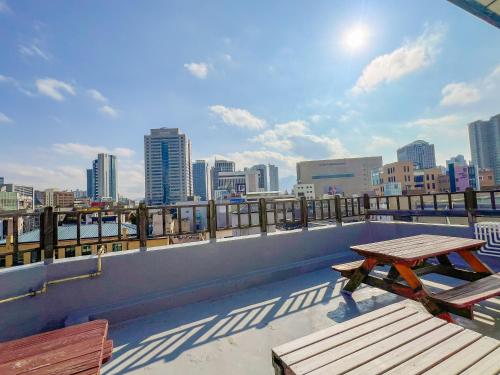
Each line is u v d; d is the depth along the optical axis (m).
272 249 5.07
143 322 3.43
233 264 4.59
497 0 5.30
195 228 4.37
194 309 3.78
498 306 3.36
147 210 3.99
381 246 3.73
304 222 5.64
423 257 3.04
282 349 1.59
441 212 5.58
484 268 3.46
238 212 4.83
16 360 1.68
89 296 3.40
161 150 177.25
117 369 2.49
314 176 119.00
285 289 4.45
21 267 3.01
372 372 1.32
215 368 2.47
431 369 1.33
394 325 1.82
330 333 1.75
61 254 16.39
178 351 2.77
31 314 3.00
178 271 4.07
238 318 3.47
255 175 176.62
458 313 2.60
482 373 1.28
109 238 3.69
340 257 5.77
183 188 176.38
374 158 117.81
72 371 1.54
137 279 3.74
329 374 1.32
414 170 66.81
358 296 4.03
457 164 62.12
